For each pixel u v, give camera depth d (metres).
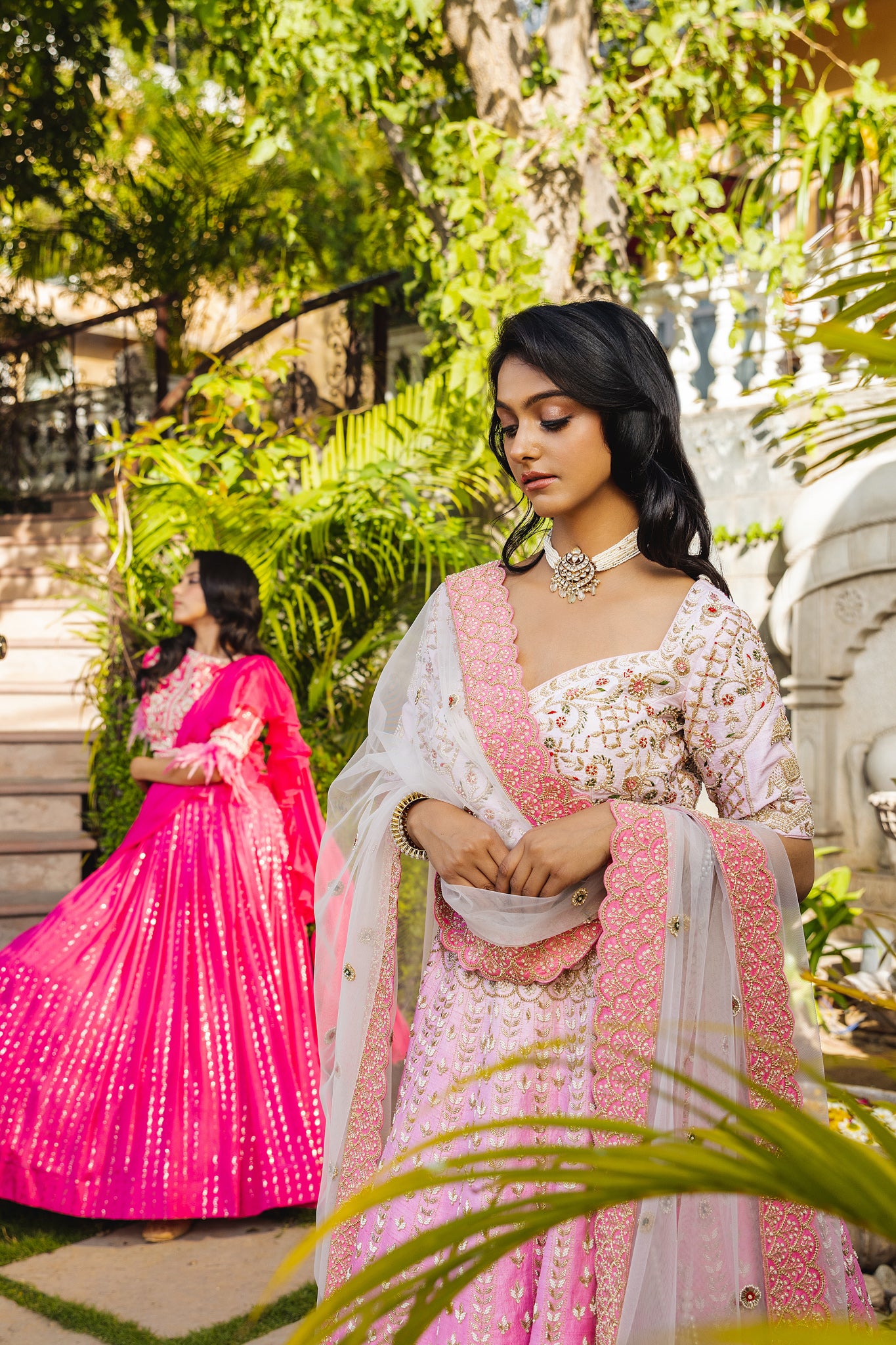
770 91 5.26
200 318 10.38
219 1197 2.86
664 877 1.37
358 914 1.68
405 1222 1.43
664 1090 1.36
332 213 8.27
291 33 4.50
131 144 9.20
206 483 4.66
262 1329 2.43
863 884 4.89
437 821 1.53
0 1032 3.04
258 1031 3.03
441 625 1.63
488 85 4.77
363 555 4.32
